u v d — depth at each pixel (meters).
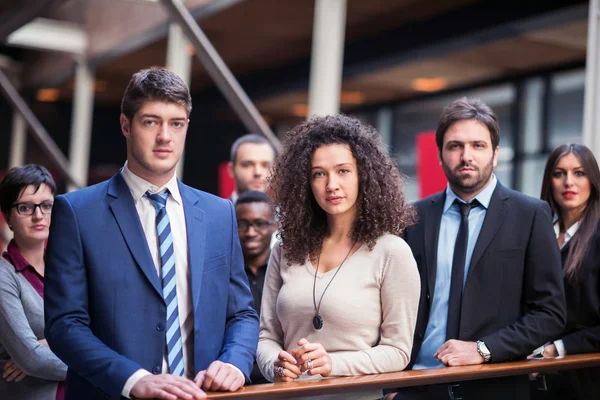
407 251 2.14
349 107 12.14
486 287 2.49
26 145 13.45
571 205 2.95
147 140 1.85
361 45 9.30
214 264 1.98
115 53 8.75
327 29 5.94
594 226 2.87
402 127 11.27
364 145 2.19
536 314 2.42
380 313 2.14
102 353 1.73
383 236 2.18
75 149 10.21
